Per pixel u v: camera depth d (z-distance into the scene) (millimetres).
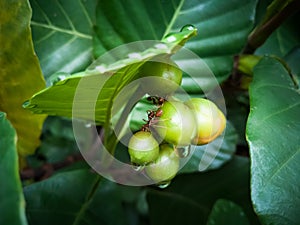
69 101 151
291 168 156
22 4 160
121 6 181
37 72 172
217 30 188
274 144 158
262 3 217
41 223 189
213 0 188
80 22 195
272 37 221
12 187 94
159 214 236
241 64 205
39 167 232
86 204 198
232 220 193
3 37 165
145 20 183
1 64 171
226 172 233
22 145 203
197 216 234
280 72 184
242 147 237
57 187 195
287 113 167
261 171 154
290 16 214
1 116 131
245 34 189
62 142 256
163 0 184
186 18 186
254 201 152
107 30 182
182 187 234
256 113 163
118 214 202
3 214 90
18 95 180
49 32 193
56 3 192
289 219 151
